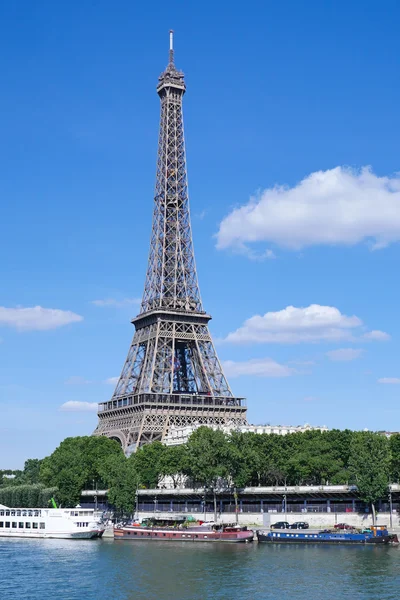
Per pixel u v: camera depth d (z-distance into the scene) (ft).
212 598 506.07
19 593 537.24
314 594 510.58
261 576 578.25
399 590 517.55
